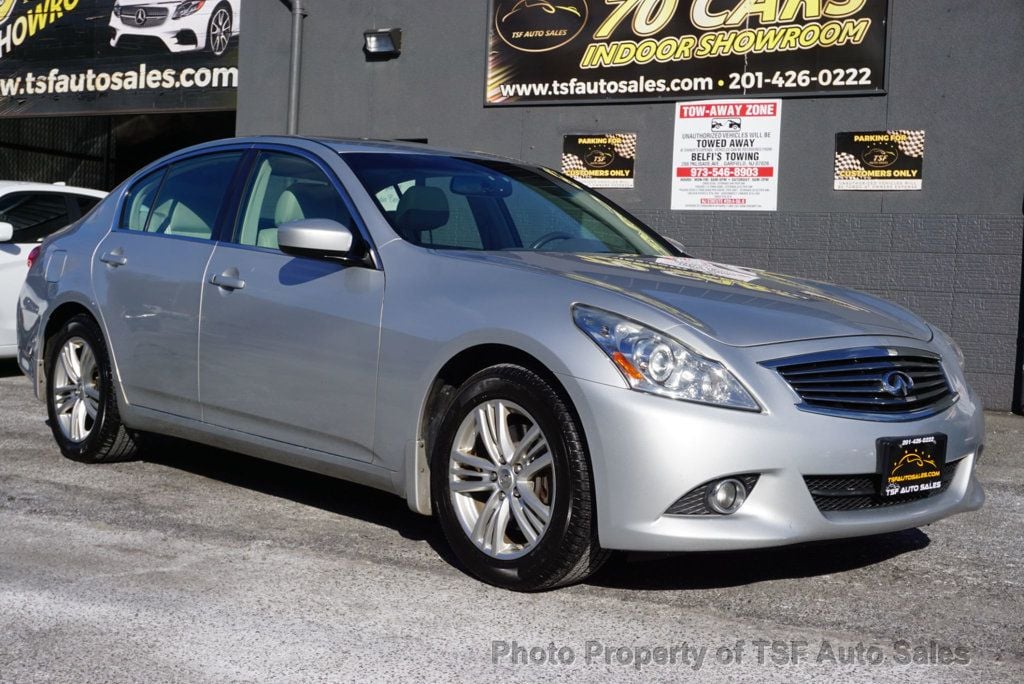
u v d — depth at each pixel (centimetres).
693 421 350
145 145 1630
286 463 464
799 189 971
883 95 936
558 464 367
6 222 871
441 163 496
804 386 368
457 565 414
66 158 1631
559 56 1062
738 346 366
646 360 355
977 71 903
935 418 394
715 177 1001
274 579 391
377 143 505
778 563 429
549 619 358
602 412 354
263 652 324
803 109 966
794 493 359
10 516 465
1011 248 894
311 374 439
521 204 490
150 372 512
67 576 388
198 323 485
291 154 491
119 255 538
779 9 968
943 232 916
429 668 315
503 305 386
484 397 387
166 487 521
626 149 1037
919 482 385
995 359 902
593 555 371
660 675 314
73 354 568
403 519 477
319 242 421
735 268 482
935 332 441
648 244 509
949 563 439
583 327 365
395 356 410
